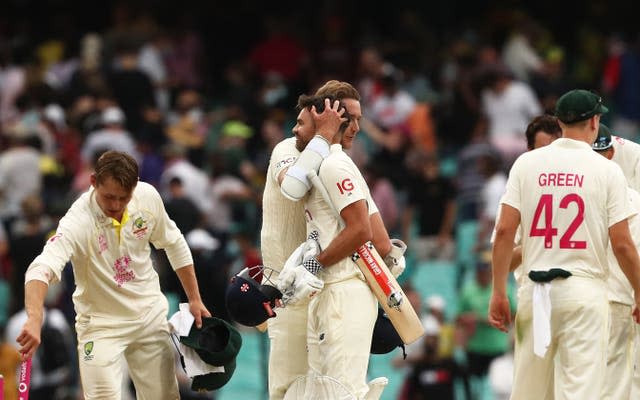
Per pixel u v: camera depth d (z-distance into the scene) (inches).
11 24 3659.0
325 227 1163.3
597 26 3735.2
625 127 3422.7
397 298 1160.8
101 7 3774.6
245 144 2994.6
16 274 2271.2
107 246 1185.4
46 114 2819.9
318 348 1176.8
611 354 1286.9
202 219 2377.0
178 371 1990.7
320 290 1150.3
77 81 2945.4
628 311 1286.9
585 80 3636.8
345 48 3459.6
